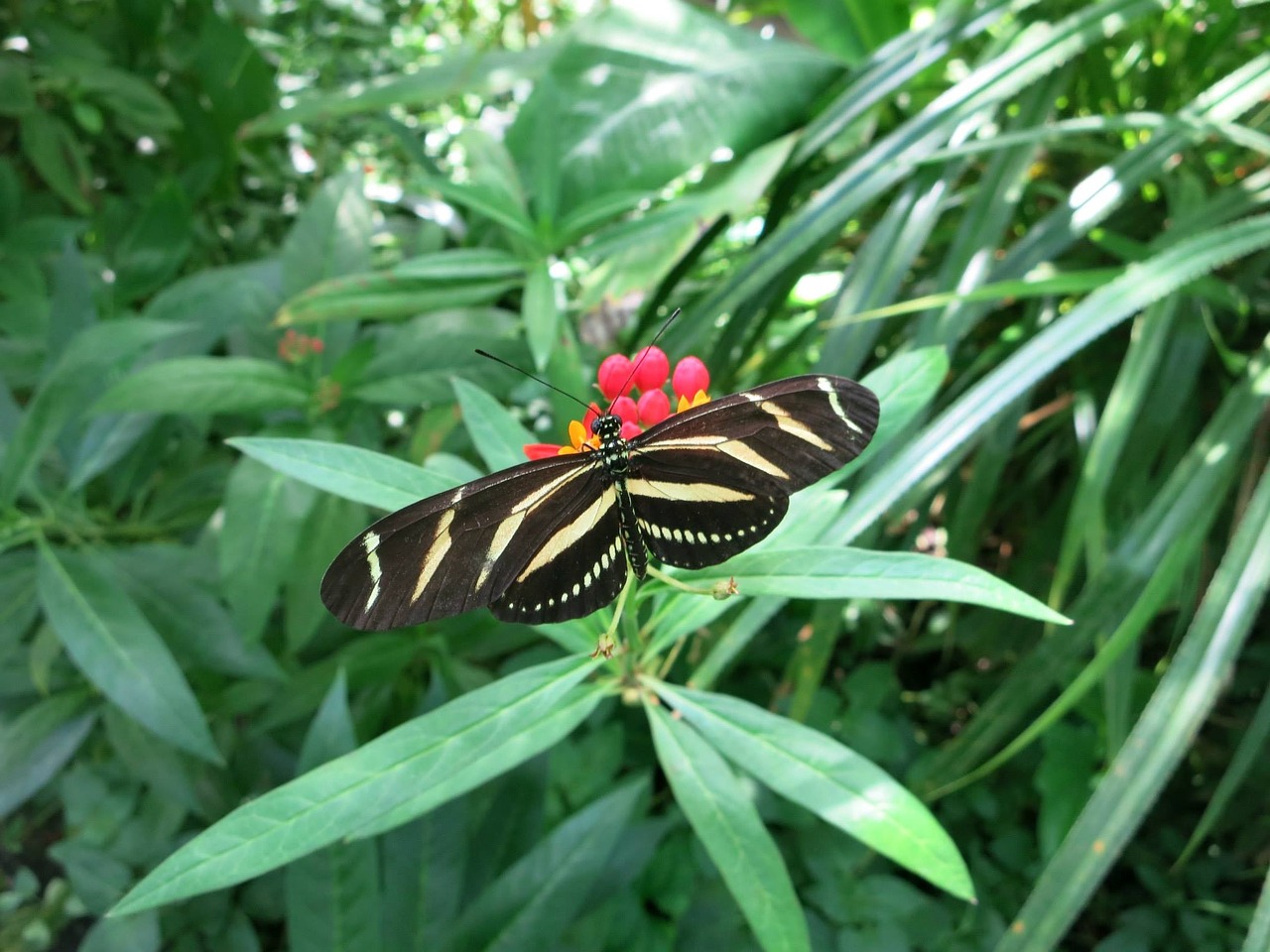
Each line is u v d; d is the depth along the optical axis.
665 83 0.29
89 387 0.24
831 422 0.12
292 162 0.47
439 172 0.34
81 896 0.24
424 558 0.13
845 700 0.30
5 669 0.24
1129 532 0.22
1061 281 0.21
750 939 0.24
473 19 0.54
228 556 0.21
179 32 0.39
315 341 0.24
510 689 0.13
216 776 0.26
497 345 0.24
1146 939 0.25
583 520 0.13
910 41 0.28
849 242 0.36
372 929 0.17
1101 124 0.24
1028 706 0.22
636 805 0.26
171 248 0.30
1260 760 0.26
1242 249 0.19
